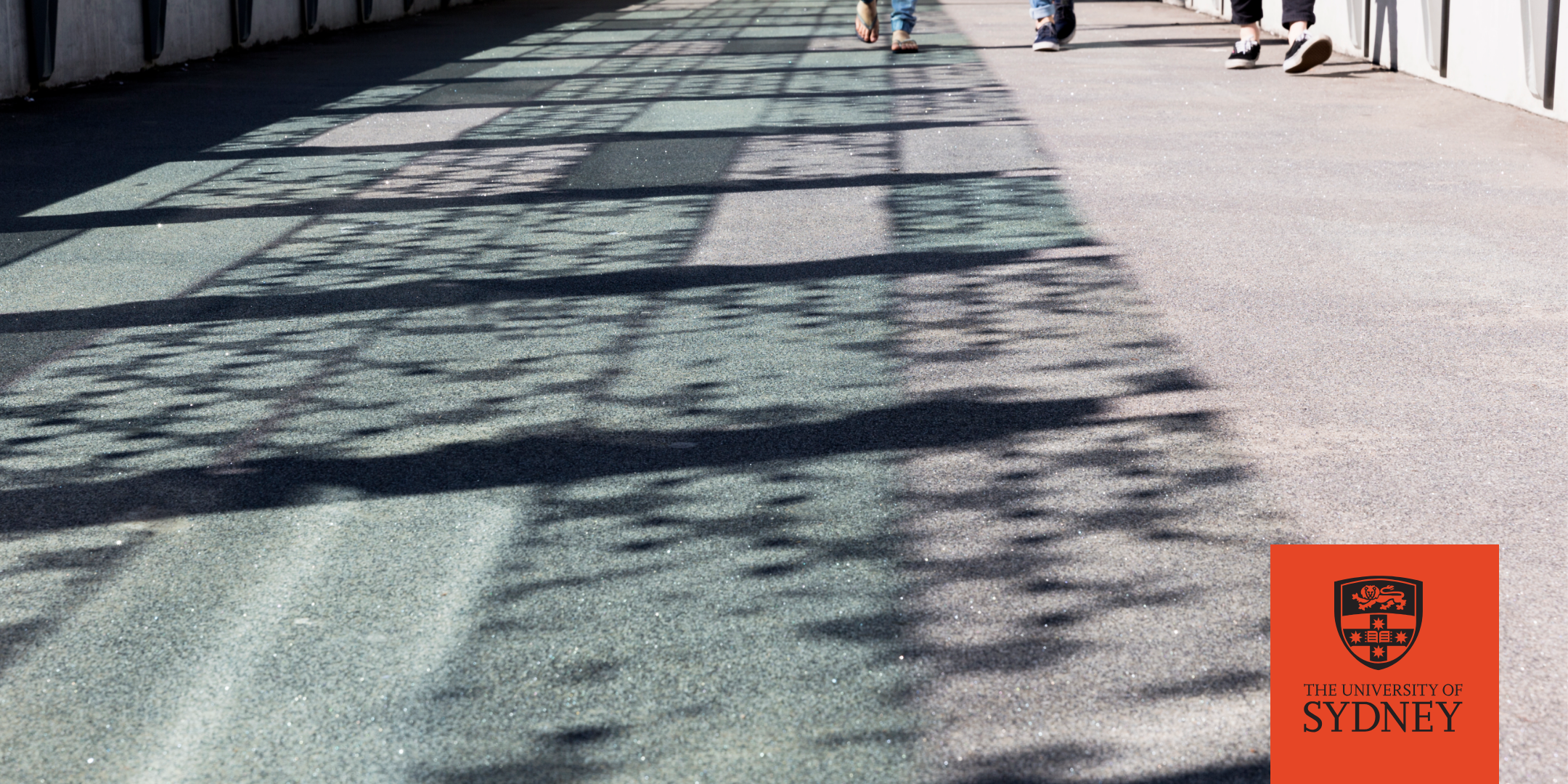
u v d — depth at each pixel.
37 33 11.32
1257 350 4.57
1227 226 6.32
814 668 2.65
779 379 4.34
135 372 4.49
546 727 2.46
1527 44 9.39
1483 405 4.03
